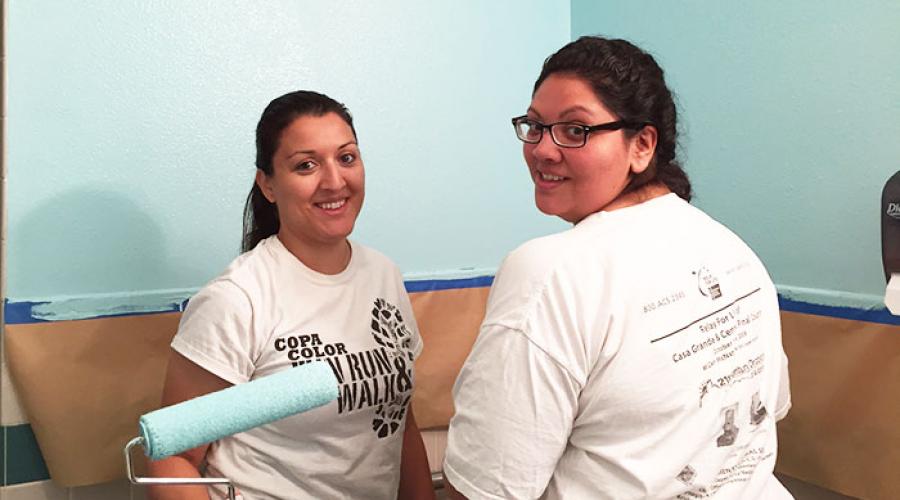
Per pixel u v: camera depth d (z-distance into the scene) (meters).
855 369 1.25
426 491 1.35
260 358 1.12
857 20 1.24
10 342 1.32
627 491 0.76
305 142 1.13
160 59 1.44
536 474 0.77
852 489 1.25
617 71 0.82
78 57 1.37
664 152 0.87
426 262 1.74
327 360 1.14
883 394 1.21
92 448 1.38
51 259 1.37
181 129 1.47
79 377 1.37
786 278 1.40
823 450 1.30
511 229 1.86
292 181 1.15
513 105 1.84
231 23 1.50
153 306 1.44
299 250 1.20
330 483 1.16
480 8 1.77
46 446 1.35
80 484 1.37
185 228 1.49
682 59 1.61
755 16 1.43
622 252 0.77
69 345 1.36
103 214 1.41
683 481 0.77
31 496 1.37
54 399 1.35
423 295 1.69
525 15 1.84
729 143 1.50
